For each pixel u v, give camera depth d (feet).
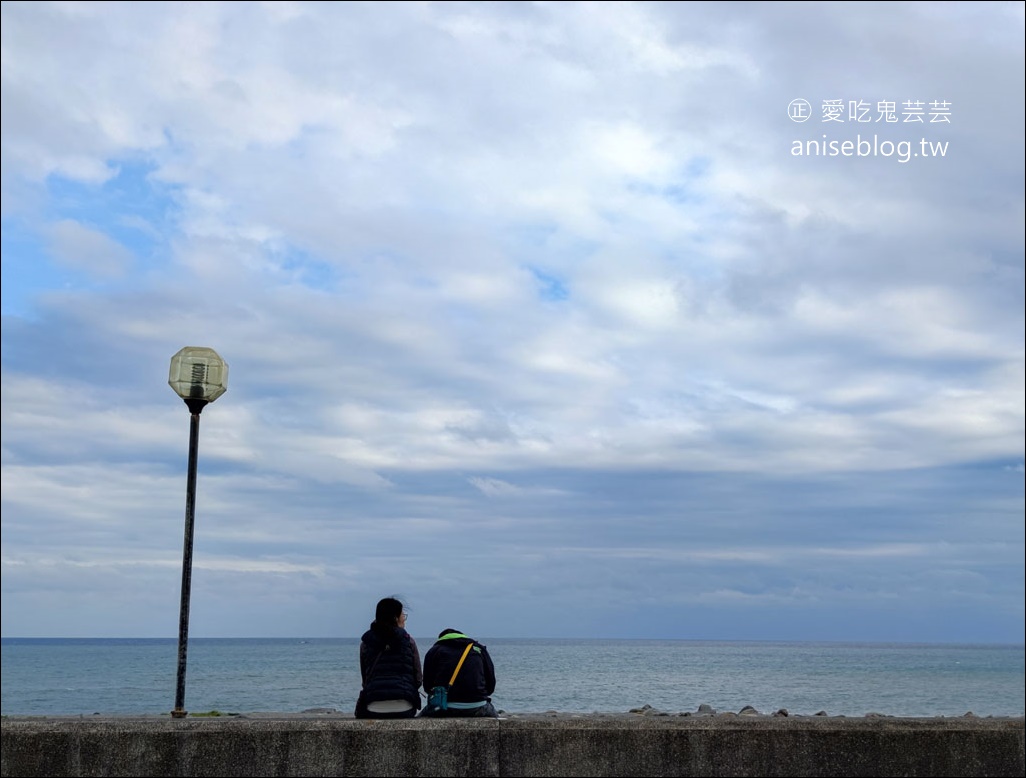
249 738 23.41
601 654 503.20
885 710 129.80
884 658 526.98
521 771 23.58
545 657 415.85
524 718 25.14
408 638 27.50
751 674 249.96
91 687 196.95
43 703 149.07
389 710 26.45
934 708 137.80
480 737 23.71
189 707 131.23
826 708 128.57
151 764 23.22
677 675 231.09
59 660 395.55
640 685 174.91
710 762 23.94
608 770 23.73
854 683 211.61
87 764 23.18
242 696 152.15
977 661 494.18
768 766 24.03
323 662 343.46
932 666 380.78
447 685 26.91
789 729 24.31
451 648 27.50
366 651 27.32
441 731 23.68
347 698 146.82
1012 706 148.15
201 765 23.26
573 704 119.65
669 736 24.00
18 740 23.25
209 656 440.86
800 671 281.74
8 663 357.41
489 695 27.73
